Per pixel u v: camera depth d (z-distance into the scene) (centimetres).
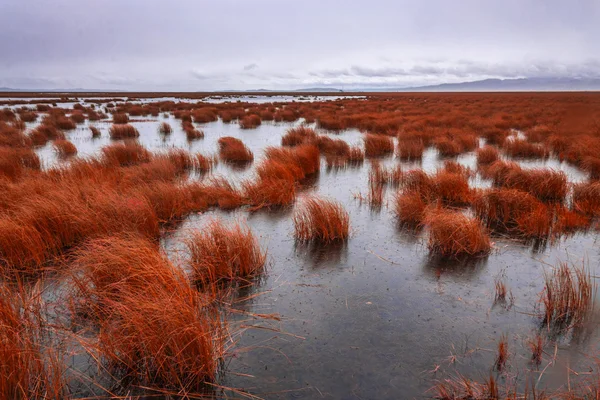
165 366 332
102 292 402
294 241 642
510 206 734
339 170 1201
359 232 682
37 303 413
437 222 604
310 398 319
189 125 2238
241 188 925
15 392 288
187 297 393
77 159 1066
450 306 450
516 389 321
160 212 732
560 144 1466
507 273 527
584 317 418
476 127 2059
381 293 480
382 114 2823
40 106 3444
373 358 365
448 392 321
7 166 988
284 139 1647
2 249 517
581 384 325
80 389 321
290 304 456
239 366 355
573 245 618
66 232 592
